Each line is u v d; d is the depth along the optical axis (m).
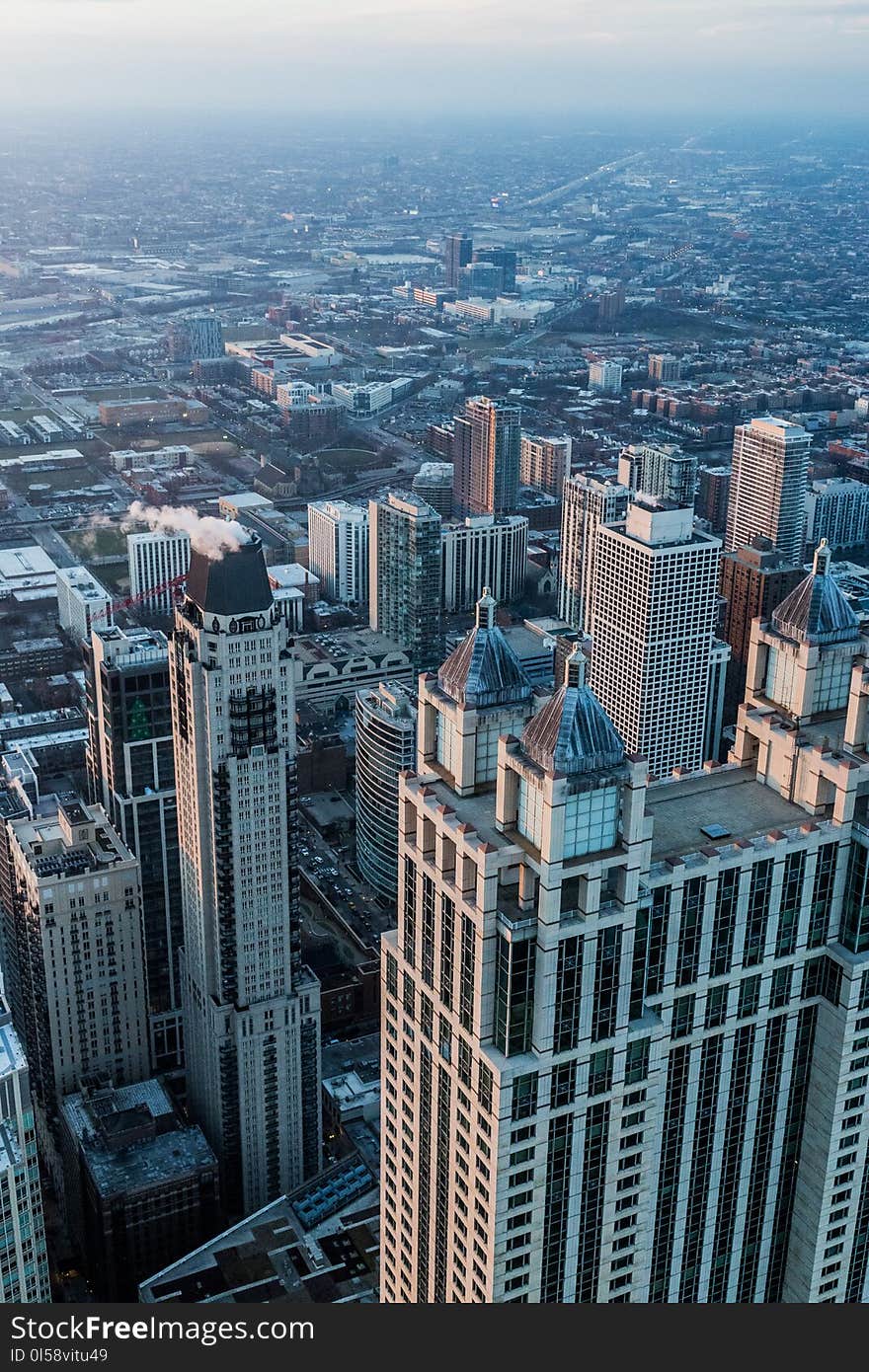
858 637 187.12
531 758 154.38
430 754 175.88
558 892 154.00
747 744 188.88
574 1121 169.00
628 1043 168.12
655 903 162.75
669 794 183.00
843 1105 186.25
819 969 181.25
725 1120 184.75
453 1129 176.62
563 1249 177.75
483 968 159.62
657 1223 186.88
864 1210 199.38
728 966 172.88
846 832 172.88
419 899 174.38
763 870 169.75
